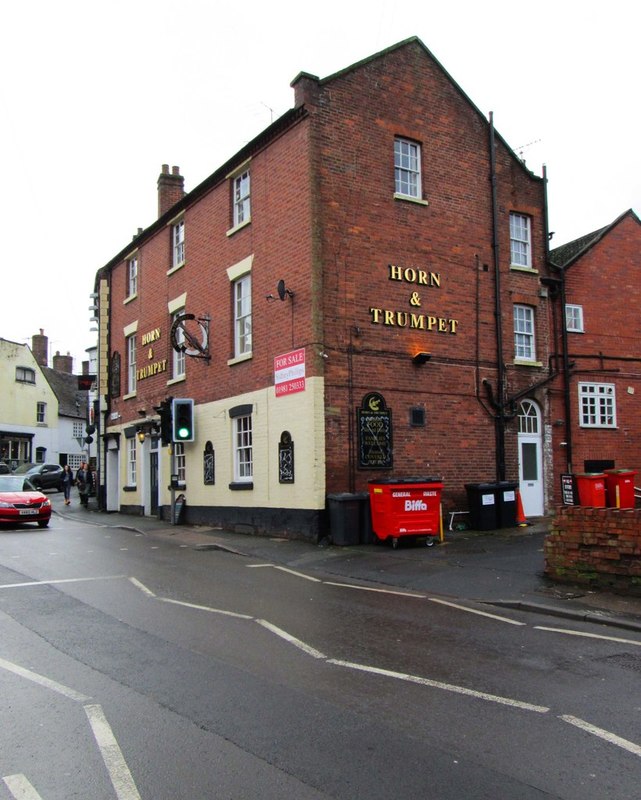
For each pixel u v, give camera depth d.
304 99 14.50
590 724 4.63
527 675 5.70
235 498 16.64
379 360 14.84
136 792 3.73
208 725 4.62
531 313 17.95
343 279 14.53
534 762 4.07
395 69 15.96
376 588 9.73
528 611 8.24
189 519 18.83
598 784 3.80
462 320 16.34
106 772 3.96
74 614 7.92
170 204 23.72
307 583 10.05
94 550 13.57
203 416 18.30
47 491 37.88
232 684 5.47
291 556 12.49
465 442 16.03
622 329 19.41
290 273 14.85
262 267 15.93
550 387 17.89
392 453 14.79
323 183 14.49
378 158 15.41
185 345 18.77
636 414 19.27
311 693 5.25
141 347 22.55
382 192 15.38
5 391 43.75
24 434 45.09
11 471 38.56
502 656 6.27
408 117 16.05
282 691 5.30
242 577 10.51
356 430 14.34
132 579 10.20
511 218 17.89
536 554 11.71
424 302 15.72
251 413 16.06
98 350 26.31
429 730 4.53
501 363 16.83
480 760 4.09
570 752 4.20
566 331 18.33
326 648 6.51
